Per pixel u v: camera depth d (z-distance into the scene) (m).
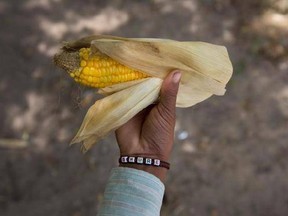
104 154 0.65
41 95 0.71
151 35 0.78
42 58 0.76
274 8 0.79
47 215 0.61
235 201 0.61
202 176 0.62
